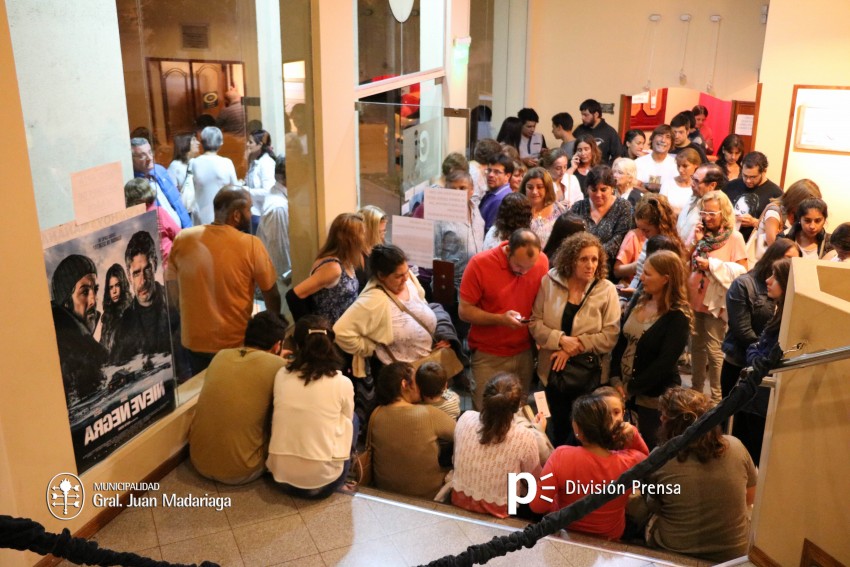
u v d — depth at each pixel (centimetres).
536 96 934
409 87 649
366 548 304
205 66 380
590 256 381
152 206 344
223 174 398
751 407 367
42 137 282
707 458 291
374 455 352
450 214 477
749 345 401
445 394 374
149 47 339
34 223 273
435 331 414
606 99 905
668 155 733
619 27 878
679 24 852
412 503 335
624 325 388
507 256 405
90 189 306
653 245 442
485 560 215
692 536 294
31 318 276
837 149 659
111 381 324
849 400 215
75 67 296
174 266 366
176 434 364
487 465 322
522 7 888
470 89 791
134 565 220
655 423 378
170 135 359
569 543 301
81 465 310
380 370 371
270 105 440
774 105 676
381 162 503
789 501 241
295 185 473
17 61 271
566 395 394
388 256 388
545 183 529
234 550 303
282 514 326
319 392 329
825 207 486
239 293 408
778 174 691
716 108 858
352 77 498
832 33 643
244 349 355
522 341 414
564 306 390
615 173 631
